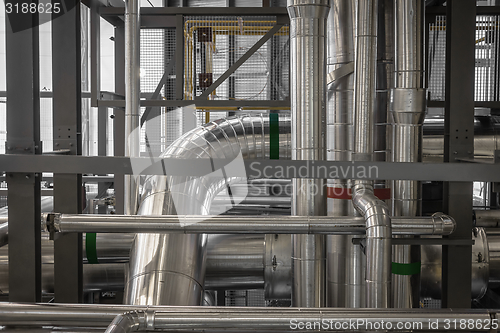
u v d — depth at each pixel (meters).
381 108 3.28
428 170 2.42
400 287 3.16
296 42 2.73
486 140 4.18
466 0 2.76
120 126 5.31
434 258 3.62
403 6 2.83
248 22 5.21
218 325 2.19
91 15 4.23
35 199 2.62
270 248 3.67
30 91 2.52
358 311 2.26
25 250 2.62
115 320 2.02
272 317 2.21
